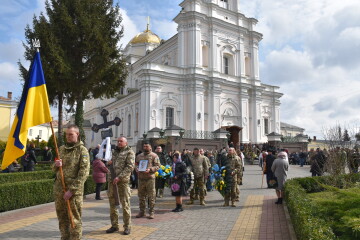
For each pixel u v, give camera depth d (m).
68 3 18.84
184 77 33.84
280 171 11.02
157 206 10.94
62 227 5.75
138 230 7.50
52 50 17.44
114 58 20.52
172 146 27.16
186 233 7.25
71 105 21.64
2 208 9.63
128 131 41.19
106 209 10.23
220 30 37.22
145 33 53.38
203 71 35.16
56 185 5.70
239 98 37.59
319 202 7.22
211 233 7.27
